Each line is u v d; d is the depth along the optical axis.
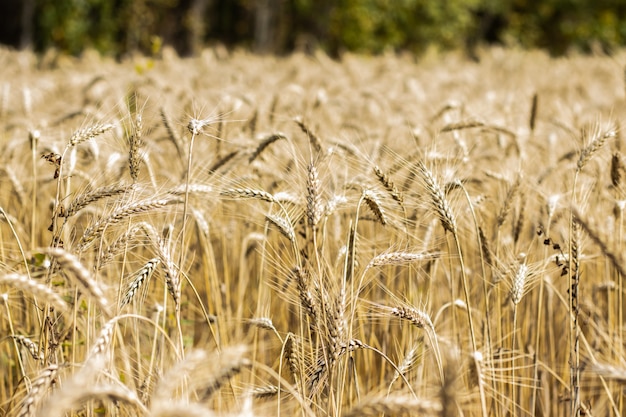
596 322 5.07
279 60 23.08
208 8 36.41
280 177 5.36
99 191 3.72
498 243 4.65
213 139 5.74
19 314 4.85
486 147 7.40
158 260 3.58
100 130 3.95
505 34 39.78
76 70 16.58
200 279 5.84
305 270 3.83
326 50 34.44
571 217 3.78
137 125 3.95
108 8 29.84
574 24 40.16
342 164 5.50
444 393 2.30
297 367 3.79
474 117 6.02
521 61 23.52
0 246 4.51
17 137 6.98
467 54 36.34
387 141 6.77
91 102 9.59
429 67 21.64
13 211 5.82
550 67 22.25
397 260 3.76
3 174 5.56
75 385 2.15
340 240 4.91
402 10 34.69
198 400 2.87
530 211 5.40
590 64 21.50
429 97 12.12
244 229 5.93
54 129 6.84
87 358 2.58
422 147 5.40
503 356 4.54
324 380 3.48
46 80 12.84
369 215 4.67
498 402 4.09
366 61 22.80
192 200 5.18
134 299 3.84
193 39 31.31
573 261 3.85
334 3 34.00
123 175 5.38
